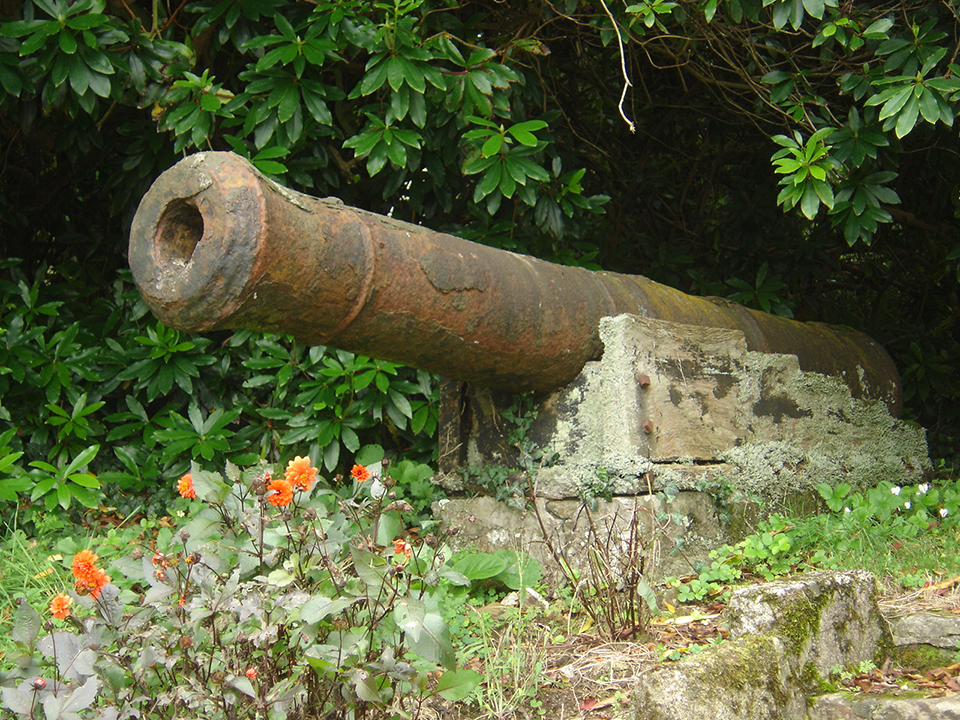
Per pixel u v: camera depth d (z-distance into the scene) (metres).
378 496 2.63
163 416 4.84
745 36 5.03
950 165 6.32
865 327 7.29
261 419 5.04
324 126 4.73
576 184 4.99
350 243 2.82
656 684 2.32
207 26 4.40
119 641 2.19
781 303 6.02
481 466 4.08
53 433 4.80
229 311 2.55
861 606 2.91
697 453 3.87
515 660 2.80
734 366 4.14
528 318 3.47
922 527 3.96
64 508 4.36
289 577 2.25
